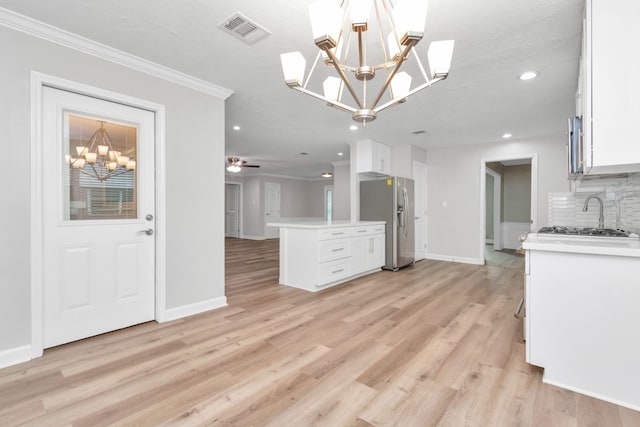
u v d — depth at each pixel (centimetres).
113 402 153
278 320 266
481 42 210
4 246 186
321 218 1083
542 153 471
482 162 525
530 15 181
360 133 466
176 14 183
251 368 186
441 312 287
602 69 148
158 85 254
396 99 166
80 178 223
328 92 189
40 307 198
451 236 561
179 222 268
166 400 155
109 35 206
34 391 161
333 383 171
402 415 145
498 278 424
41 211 200
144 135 253
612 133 146
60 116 211
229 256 632
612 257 154
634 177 222
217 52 228
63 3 173
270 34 204
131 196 249
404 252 495
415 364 192
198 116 282
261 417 143
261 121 407
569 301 165
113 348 210
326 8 120
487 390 164
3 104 185
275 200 1017
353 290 364
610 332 155
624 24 144
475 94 304
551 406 151
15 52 189
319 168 876
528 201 719
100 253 231
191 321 261
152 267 260
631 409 148
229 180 993
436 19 184
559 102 325
